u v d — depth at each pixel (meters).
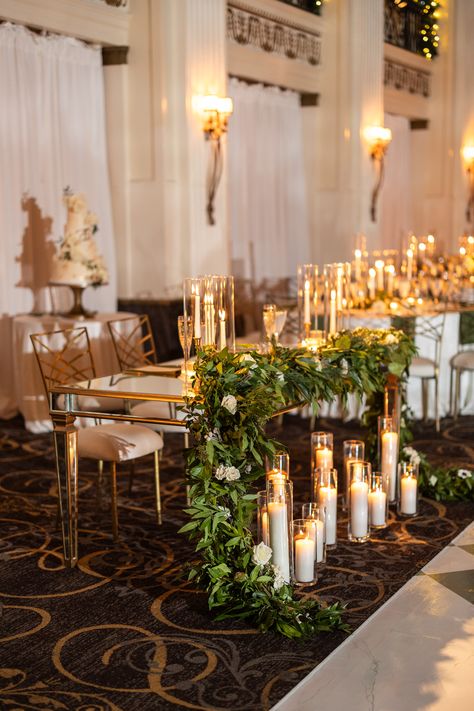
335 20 10.41
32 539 4.56
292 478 5.67
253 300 10.04
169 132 8.02
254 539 4.29
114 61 8.05
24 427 7.09
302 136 10.70
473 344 7.68
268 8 9.52
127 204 8.20
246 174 9.80
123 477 5.68
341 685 3.05
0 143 7.16
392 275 7.84
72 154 7.80
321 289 5.02
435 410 7.05
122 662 3.21
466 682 3.07
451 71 13.34
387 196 12.89
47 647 3.33
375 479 4.59
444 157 13.50
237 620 3.55
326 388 4.01
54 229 7.65
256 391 3.55
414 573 4.04
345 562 4.18
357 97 10.47
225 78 8.34
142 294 8.23
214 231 8.40
